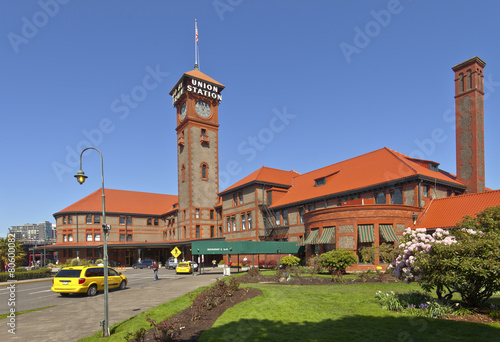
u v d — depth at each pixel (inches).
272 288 705.0
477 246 418.6
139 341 344.5
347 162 1679.4
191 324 436.5
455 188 1294.3
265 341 354.6
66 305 663.8
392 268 544.7
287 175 2108.8
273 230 1795.0
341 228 1127.0
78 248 2532.0
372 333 372.8
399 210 1082.1
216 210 2375.7
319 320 434.0
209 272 1525.6
